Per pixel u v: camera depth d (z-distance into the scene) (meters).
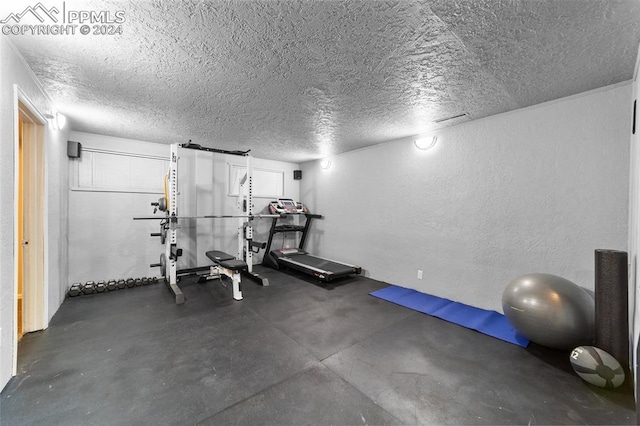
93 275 3.90
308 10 1.44
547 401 1.69
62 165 3.27
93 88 2.41
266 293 3.81
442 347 2.35
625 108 2.26
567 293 2.12
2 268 1.69
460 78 2.21
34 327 2.54
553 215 2.65
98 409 1.59
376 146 4.47
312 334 2.59
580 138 2.48
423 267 3.80
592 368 1.78
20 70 1.91
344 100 2.67
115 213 4.07
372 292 3.84
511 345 2.38
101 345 2.33
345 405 1.65
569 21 1.51
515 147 2.89
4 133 1.69
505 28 1.58
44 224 2.56
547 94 2.51
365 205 4.67
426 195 3.76
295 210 5.57
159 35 1.67
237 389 1.79
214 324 2.79
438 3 1.39
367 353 2.25
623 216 2.28
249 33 1.65
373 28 1.60
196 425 1.49
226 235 5.21
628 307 1.95
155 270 4.40
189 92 2.50
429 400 1.70
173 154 3.69
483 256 3.17
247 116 3.14
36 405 1.62
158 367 2.02
